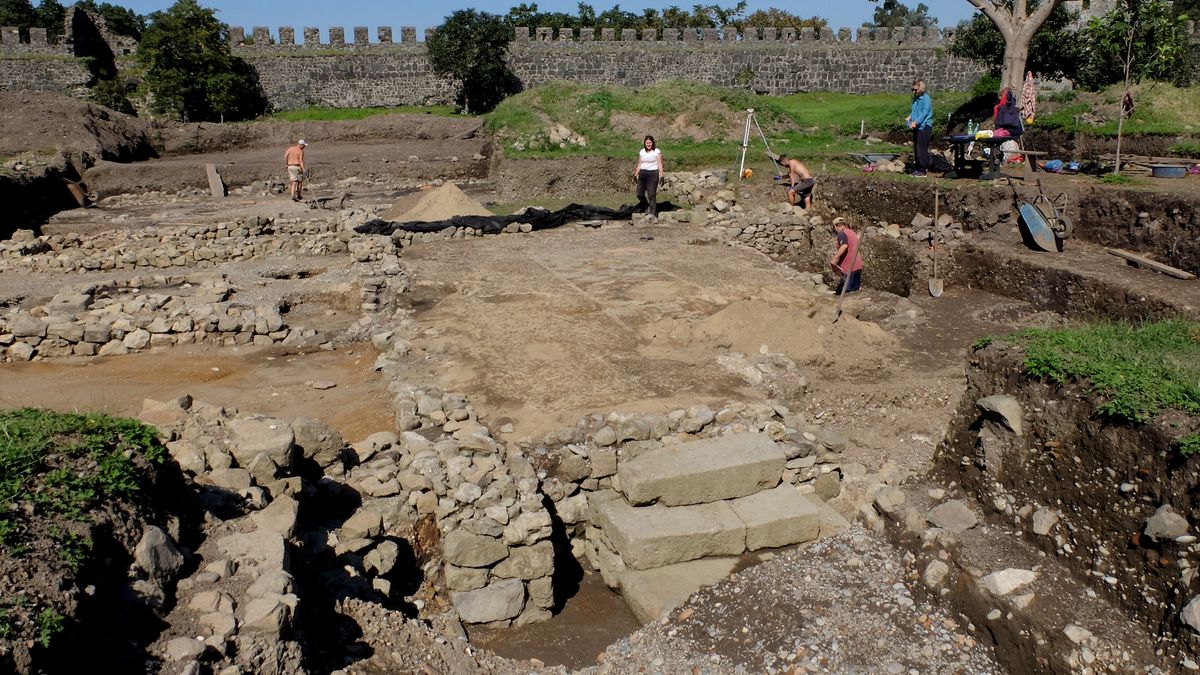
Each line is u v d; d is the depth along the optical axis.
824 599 5.70
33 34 35.25
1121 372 5.99
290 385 9.38
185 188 23.56
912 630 5.37
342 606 5.34
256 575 4.80
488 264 13.85
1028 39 21.94
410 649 5.21
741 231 17.41
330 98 38.28
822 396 8.68
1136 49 17.19
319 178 24.89
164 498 5.21
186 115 34.53
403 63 38.38
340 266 14.16
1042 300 12.17
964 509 6.20
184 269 14.47
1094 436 5.75
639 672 5.31
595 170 22.23
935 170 18.28
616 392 8.36
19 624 3.68
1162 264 11.82
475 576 6.36
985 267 13.28
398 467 7.01
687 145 23.86
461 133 30.16
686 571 6.38
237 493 5.84
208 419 6.80
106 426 5.36
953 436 6.98
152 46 34.19
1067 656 4.87
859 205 17.41
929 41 39.84
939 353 10.09
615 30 39.81
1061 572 5.49
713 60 39.66
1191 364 6.22
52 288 12.99
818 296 12.27
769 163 21.42
